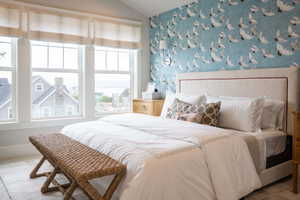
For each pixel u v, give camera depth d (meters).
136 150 1.80
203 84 3.67
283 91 2.76
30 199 2.22
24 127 3.61
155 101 4.08
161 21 4.54
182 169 1.73
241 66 3.29
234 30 3.35
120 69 4.58
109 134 2.27
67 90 4.05
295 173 2.34
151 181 1.57
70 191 1.95
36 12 3.57
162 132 2.29
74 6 3.89
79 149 2.09
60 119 3.90
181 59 4.18
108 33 4.21
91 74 4.15
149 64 4.85
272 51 2.96
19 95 3.54
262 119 2.78
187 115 2.84
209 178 1.86
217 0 3.55
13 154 3.54
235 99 3.05
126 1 4.34
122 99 4.64
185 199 1.69
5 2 3.34
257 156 2.33
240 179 2.03
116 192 1.71
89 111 4.16
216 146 2.00
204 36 3.77
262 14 3.03
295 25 2.74
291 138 2.72
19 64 3.51
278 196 2.27
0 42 3.46
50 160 2.39
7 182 2.59
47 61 3.84
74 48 4.06
